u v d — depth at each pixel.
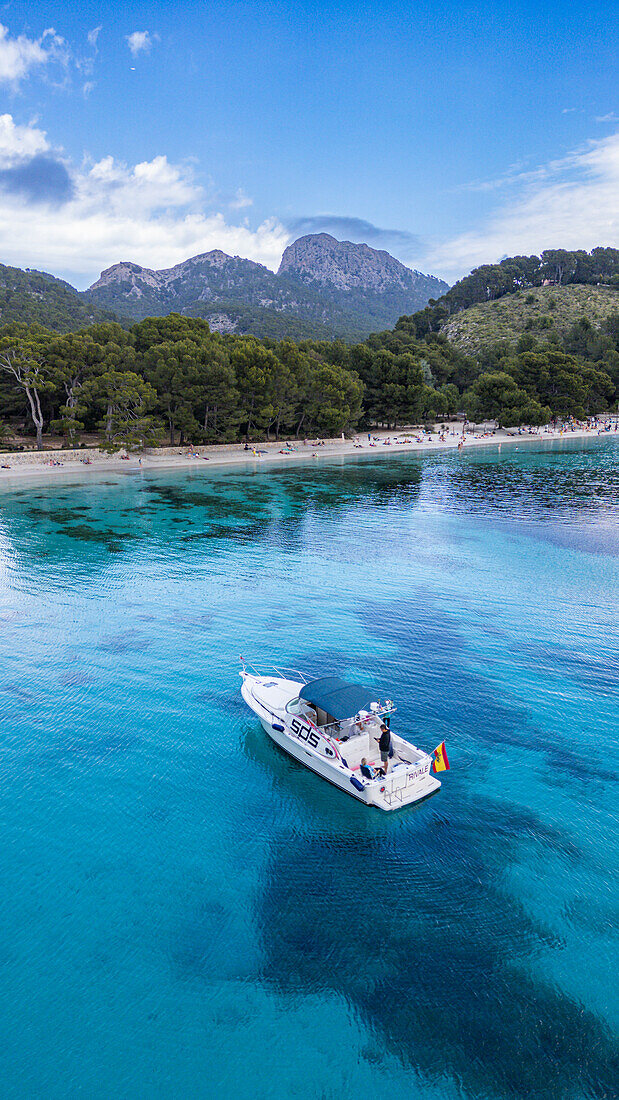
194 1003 15.04
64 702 29.56
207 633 37.47
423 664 33.12
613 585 46.00
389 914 17.61
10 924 17.30
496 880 18.86
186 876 19.08
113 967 16.02
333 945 16.62
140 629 38.19
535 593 44.31
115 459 108.31
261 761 25.09
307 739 24.30
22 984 15.53
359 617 39.88
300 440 134.38
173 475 99.25
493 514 72.25
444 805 22.34
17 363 101.19
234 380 114.38
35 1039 14.22
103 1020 14.66
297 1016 14.73
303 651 34.81
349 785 22.34
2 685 31.20
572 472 106.19
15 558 53.84
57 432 121.56
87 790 23.25
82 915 17.64
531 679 31.48
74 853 20.06
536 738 26.45
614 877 18.97
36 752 25.62
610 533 62.44
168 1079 13.39
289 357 129.50
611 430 169.88
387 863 19.55
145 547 57.62
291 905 17.95
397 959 16.19
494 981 15.55
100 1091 13.14
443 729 27.03
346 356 162.12
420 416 169.62
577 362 187.25
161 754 25.52
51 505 76.38
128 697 30.05
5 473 94.00
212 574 49.16
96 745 26.12
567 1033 14.25
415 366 159.62
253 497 82.62
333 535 62.28
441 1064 13.62
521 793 22.95
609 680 31.38
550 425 175.00
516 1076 13.34
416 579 47.66
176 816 21.81
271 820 21.59
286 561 52.75
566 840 20.55
